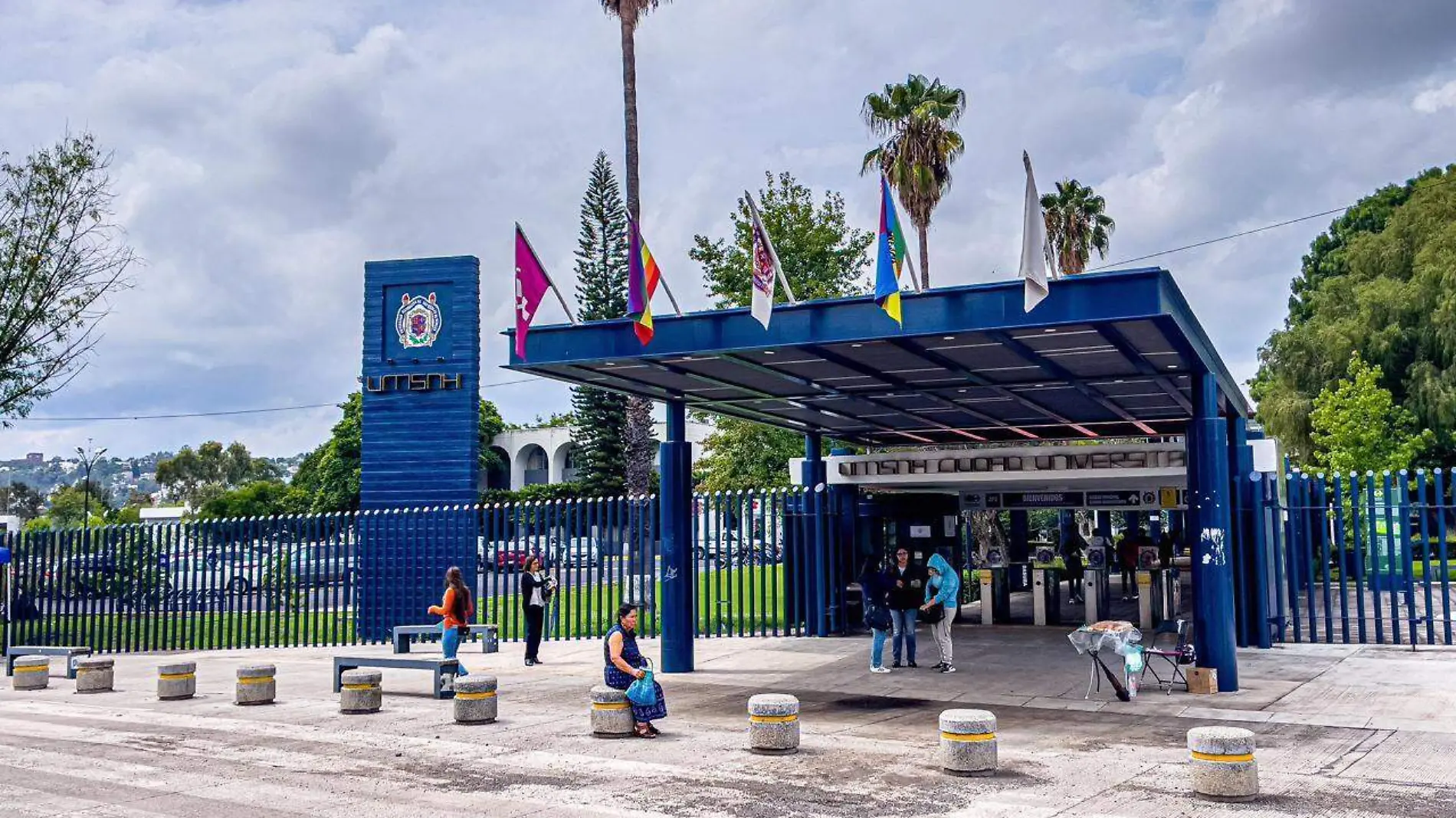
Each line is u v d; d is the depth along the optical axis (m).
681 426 16.27
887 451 20.47
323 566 24.84
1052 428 21.62
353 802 8.18
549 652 18.66
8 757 10.10
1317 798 7.98
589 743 10.49
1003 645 18.00
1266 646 16.69
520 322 13.38
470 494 22.61
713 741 10.54
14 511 125.69
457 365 22.89
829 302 11.82
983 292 11.11
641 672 10.80
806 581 19.88
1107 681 14.00
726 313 12.34
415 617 21.00
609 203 45.06
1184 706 12.08
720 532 20.22
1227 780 7.97
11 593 21.69
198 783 8.89
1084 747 10.02
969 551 27.67
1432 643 16.20
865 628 20.30
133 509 92.19
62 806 8.09
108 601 22.33
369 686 12.55
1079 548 26.33
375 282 23.38
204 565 21.00
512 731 11.21
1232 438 17.48
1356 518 16.70
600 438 47.41
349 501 66.81
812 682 14.48
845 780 8.76
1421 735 10.21
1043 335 11.60
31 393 24.91
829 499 20.08
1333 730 10.54
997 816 7.60
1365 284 43.31
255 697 13.37
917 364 13.65
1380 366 39.75
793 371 14.23
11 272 24.20
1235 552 17.19
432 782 8.85
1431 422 39.06
